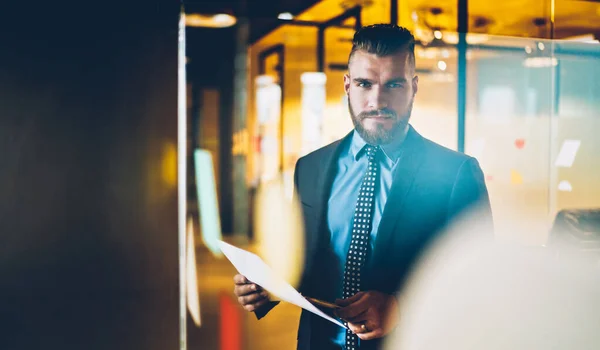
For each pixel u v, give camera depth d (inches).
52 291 125.0
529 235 150.6
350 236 87.7
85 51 125.7
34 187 124.3
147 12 128.6
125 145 128.3
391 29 90.0
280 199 159.6
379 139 87.7
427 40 143.6
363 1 145.3
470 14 146.8
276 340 142.7
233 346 135.8
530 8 156.7
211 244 170.9
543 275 132.8
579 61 164.6
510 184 157.8
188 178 178.1
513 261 132.3
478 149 150.9
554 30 158.7
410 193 85.3
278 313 150.1
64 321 125.9
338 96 149.2
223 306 152.6
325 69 150.9
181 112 131.6
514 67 155.3
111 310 128.0
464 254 88.8
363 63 90.1
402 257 85.6
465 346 112.3
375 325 74.0
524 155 157.8
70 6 124.7
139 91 128.8
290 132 155.8
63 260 125.4
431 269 87.1
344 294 87.0
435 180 85.7
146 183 129.4
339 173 90.0
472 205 85.2
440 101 143.6
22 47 122.9
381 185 87.2
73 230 126.0
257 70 171.0
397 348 89.4
